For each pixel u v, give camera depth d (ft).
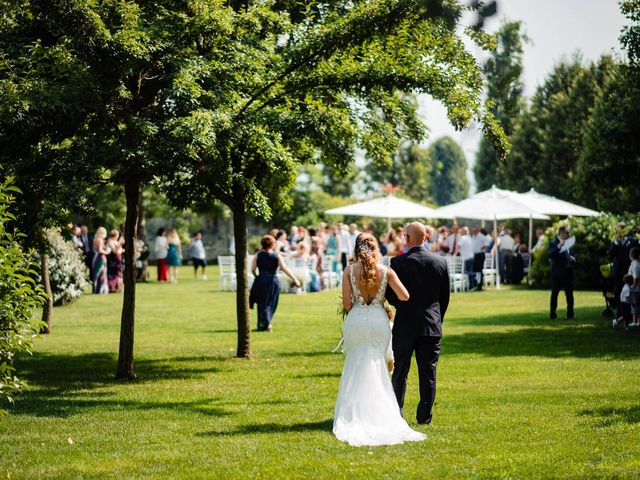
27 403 31.99
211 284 106.42
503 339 50.37
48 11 33.12
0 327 25.26
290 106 40.47
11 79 33.68
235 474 21.48
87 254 96.43
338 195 227.40
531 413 28.76
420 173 235.20
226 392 34.24
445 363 40.78
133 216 38.47
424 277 26.86
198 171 39.01
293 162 41.29
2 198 25.96
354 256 26.96
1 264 25.34
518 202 96.02
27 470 22.27
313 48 38.40
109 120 35.65
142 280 114.73
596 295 82.99
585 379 35.73
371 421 25.62
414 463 22.25
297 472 21.56
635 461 21.97
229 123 35.65
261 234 182.91
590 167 58.49
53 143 36.65
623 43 53.93
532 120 154.92
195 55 36.37
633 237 56.80
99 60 34.27
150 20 37.27
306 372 39.29
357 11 37.47
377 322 26.35
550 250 61.82
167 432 26.76
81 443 25.39
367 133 42.78
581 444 24.09
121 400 32.60
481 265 95.35
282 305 76.07
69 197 33.50
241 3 41.06
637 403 30.12
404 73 37.68
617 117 55.83
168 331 56.70
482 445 24.22
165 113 36.42
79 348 48.57
